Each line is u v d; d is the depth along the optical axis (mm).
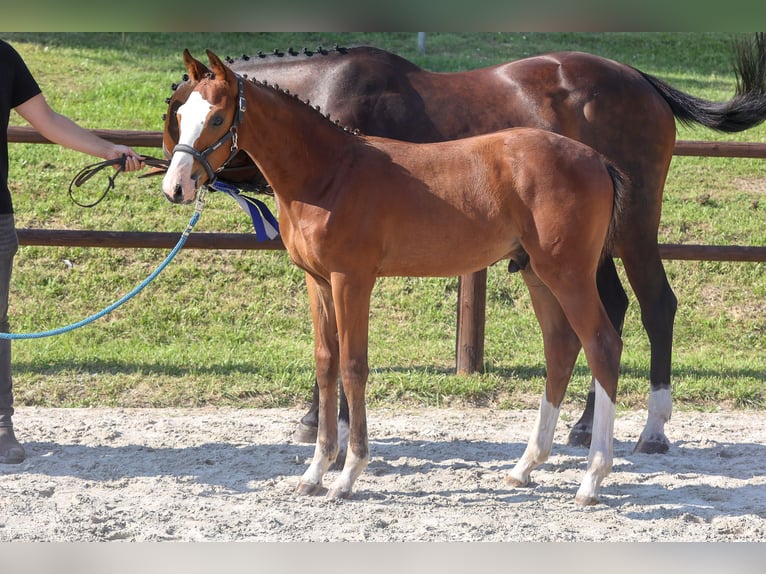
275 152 4281
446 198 4305
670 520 4242
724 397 6430
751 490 4711
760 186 10086
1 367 4957
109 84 12109
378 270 4398
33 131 6211
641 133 5504
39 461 4945
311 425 5387
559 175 4273
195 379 6406
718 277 8281
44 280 7777
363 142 4414
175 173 4020
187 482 4668
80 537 3838
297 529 4000
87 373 6418
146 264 8039
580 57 5559
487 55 14922
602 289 5559
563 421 5996
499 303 7973
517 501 4496
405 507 4344
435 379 6473
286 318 7648
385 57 5305
